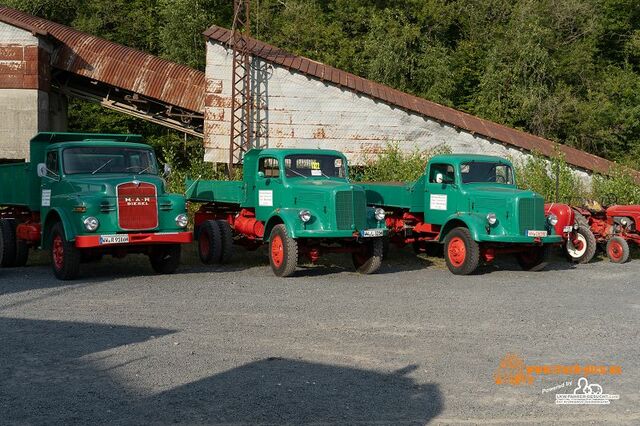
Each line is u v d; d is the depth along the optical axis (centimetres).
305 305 962
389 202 1580
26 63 2811
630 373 653
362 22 4466
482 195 1368
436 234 1508
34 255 1620
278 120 2909
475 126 2928
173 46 4156
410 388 598
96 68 3064
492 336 788
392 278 1269
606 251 1614
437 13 4284
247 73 2848
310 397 570
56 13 4469
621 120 4091
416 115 2903
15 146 2803
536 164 2238
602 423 527
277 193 1361
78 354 695
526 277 1302
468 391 593
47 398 566
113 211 1181
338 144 2912
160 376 623
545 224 1370
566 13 4334
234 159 2903
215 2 4488
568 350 732
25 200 1370
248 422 516
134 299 998
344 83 2884
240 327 817
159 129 4228
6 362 667
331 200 1253
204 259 1479
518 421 528
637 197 2102
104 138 1398
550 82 4188
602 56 4625
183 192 2238
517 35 4175
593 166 2705
